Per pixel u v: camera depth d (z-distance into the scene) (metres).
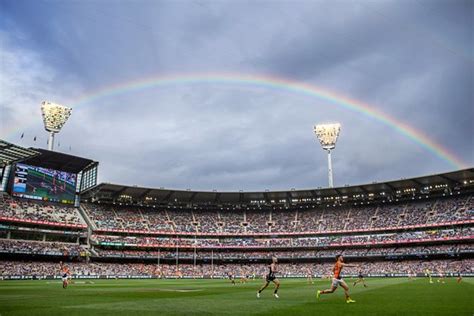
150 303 22.67
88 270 93.44
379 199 121.44
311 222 122.00
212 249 113.56
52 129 116.75
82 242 106.69
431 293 30.23
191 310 18.53
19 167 102.31
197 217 127.19
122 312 17.77
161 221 120.94
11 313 17.50
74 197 111.25
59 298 27.23
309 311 17.56
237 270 107.81
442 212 106.88
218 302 23.23
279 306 20.22
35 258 93.75
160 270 102.44
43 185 105.38
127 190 115.69
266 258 112.00
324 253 110.75
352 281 64.88
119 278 92.38
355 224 115.44
